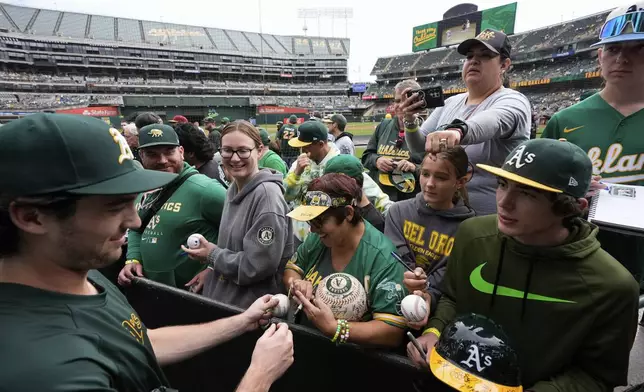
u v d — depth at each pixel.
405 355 1.64
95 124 0.93
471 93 2.43
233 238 2.17
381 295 1.49
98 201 0.89
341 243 1.61
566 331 1.15
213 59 55.16
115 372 0.92
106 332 0.97
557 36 38.06
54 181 0.82
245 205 2.16
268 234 2.03
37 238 0.89
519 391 1.05
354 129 37.09
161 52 51.19
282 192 2.21
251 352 1.75
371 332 1.41
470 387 1.03
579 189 1.08
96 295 1.01
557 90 37.31
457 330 1.14
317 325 1.44
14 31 43.34
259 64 59.12
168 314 2.19
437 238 1.86
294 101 56.53
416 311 1.31
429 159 1.82
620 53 1.89
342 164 2.25
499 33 2.29
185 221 2.51
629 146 1.96
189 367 2.01
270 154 4.36
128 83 49.34
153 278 2.54
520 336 1.23
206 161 3.78
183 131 3.62
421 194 1.99
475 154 2.29
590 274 1.11
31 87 42.03
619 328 1.09
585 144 2.12
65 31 47.31
